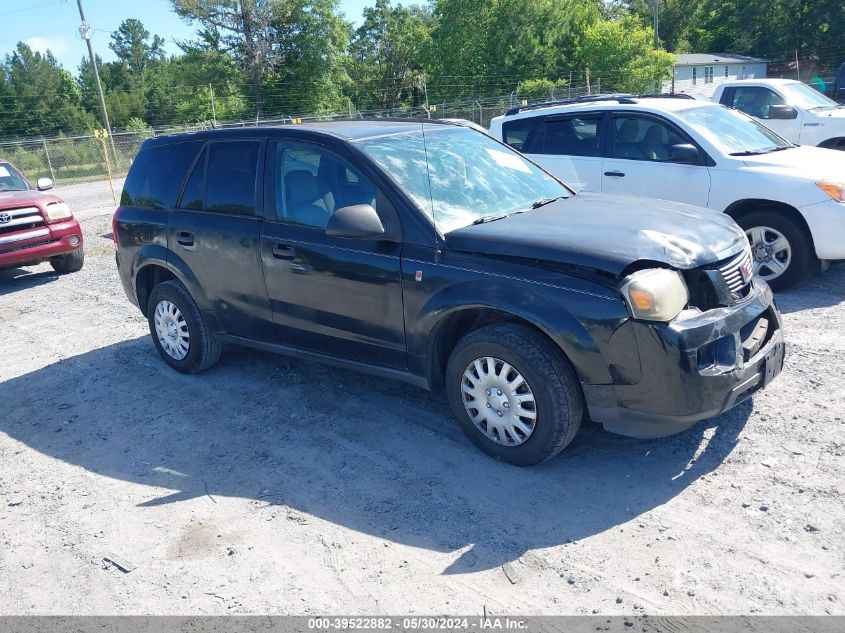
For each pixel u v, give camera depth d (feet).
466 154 16.51
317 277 15.40
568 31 166.50
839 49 193.36
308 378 18.75
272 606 10.50
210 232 17.49
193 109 190.80
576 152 27.22
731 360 12.37
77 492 14.21
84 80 288.10
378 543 11.75
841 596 9.66
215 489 13.87
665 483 12.67
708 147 24.14
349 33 192.24
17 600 11.18
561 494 12.64
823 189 21.81
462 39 174.81
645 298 11.73
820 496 11.81
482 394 13.56
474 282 13.17
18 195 33.73
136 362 21.12
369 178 14.75
